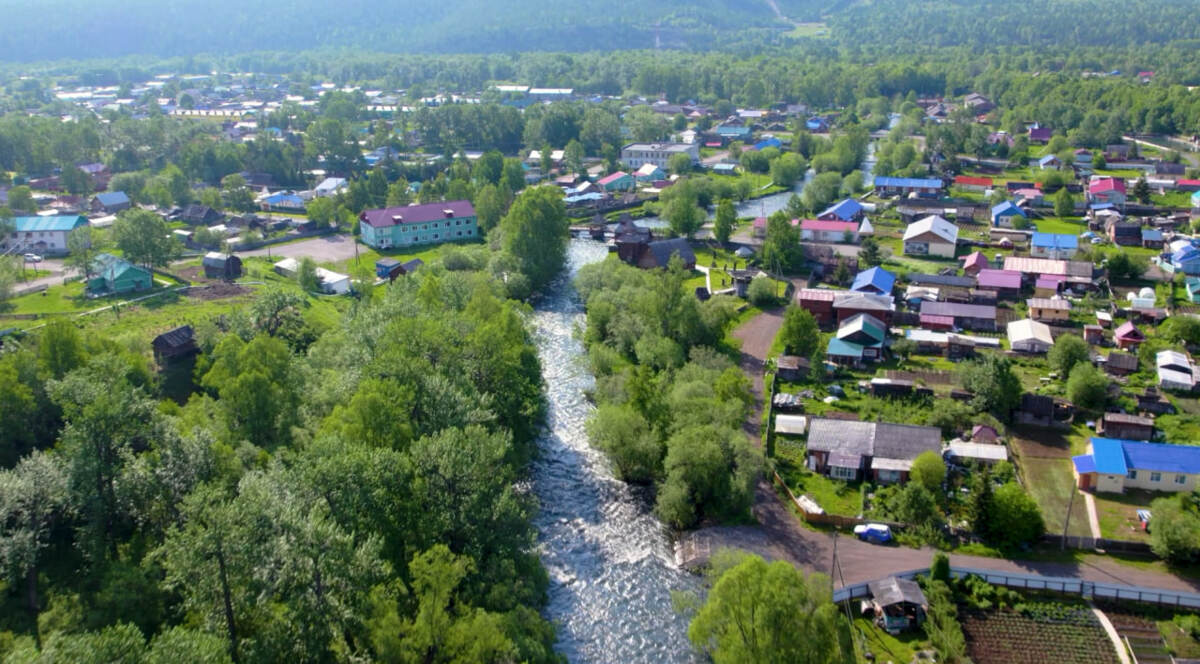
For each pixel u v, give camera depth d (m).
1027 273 169.38
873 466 101.81
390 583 75.00
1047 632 78.81
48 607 78.25
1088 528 92.38
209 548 68.00
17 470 81.94
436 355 112.00
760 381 130.25
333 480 79.38
